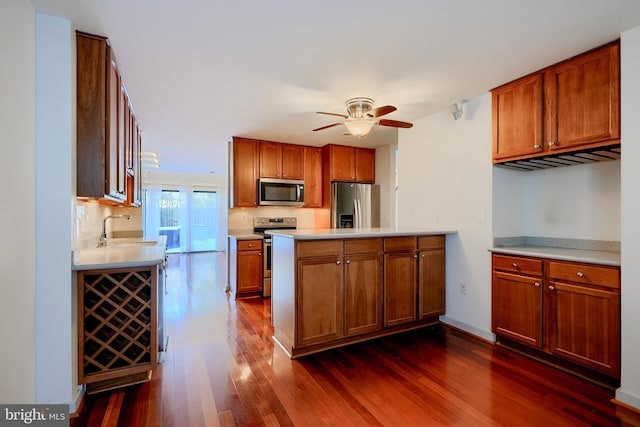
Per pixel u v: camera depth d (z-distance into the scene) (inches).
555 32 76.3
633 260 75.5
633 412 72.6
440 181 133.0
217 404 75.5
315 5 65.9
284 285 106.9
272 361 97.7
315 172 202.4
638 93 74.7
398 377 88.0
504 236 116.3
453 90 111.6
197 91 111.2
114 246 121.0
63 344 70.8
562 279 90.8
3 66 55.4
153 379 86.8
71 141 72.3
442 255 129.4
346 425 68.1
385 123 113.3
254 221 200.2
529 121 99.7
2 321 55.1
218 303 162.1
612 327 80.1
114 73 88.0
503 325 107.4
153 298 84.7
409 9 67.3
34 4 65.4
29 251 65.4
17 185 60.4
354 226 198.1
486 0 64.3
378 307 113.5
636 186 75.1
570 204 110.8
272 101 121.4
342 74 98.8
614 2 64.9
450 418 70.4
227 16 69.7
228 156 189.6
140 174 162.4
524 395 79.4
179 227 350.9
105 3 65.1
